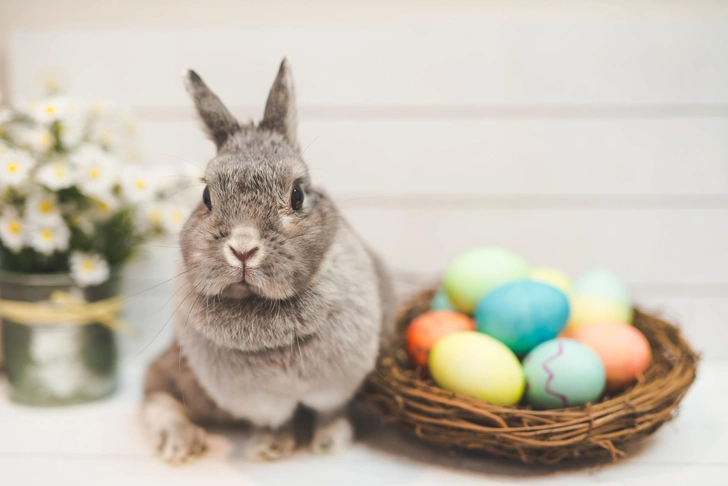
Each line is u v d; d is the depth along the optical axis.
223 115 0.57
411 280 0.75
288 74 0.56
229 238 0.50
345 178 0.74
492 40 0.72
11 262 0.65
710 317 0.76
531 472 0.56
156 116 0.73
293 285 0.51
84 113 0.64
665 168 0.73
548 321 0.57
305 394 0.55
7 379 0.67
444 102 0.73
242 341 0.52
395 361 0.61
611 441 0.54
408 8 0.72
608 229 0.75
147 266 0.76
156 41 0.72
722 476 0.55
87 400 0.66
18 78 0.73
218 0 0.73
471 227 0.75
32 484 0.54
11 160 0.60
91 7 0.73
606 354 0.57
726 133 0.73
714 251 0.75
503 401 0.55
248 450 0.58
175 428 0.59
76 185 0.62
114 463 0.57
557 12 0.72
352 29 0.72
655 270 0.75
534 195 0.74
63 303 0.63
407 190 0.74
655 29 0.71
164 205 0.67
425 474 0.55
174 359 0.60
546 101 0.73
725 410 0.64
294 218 0.52
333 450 0.58
